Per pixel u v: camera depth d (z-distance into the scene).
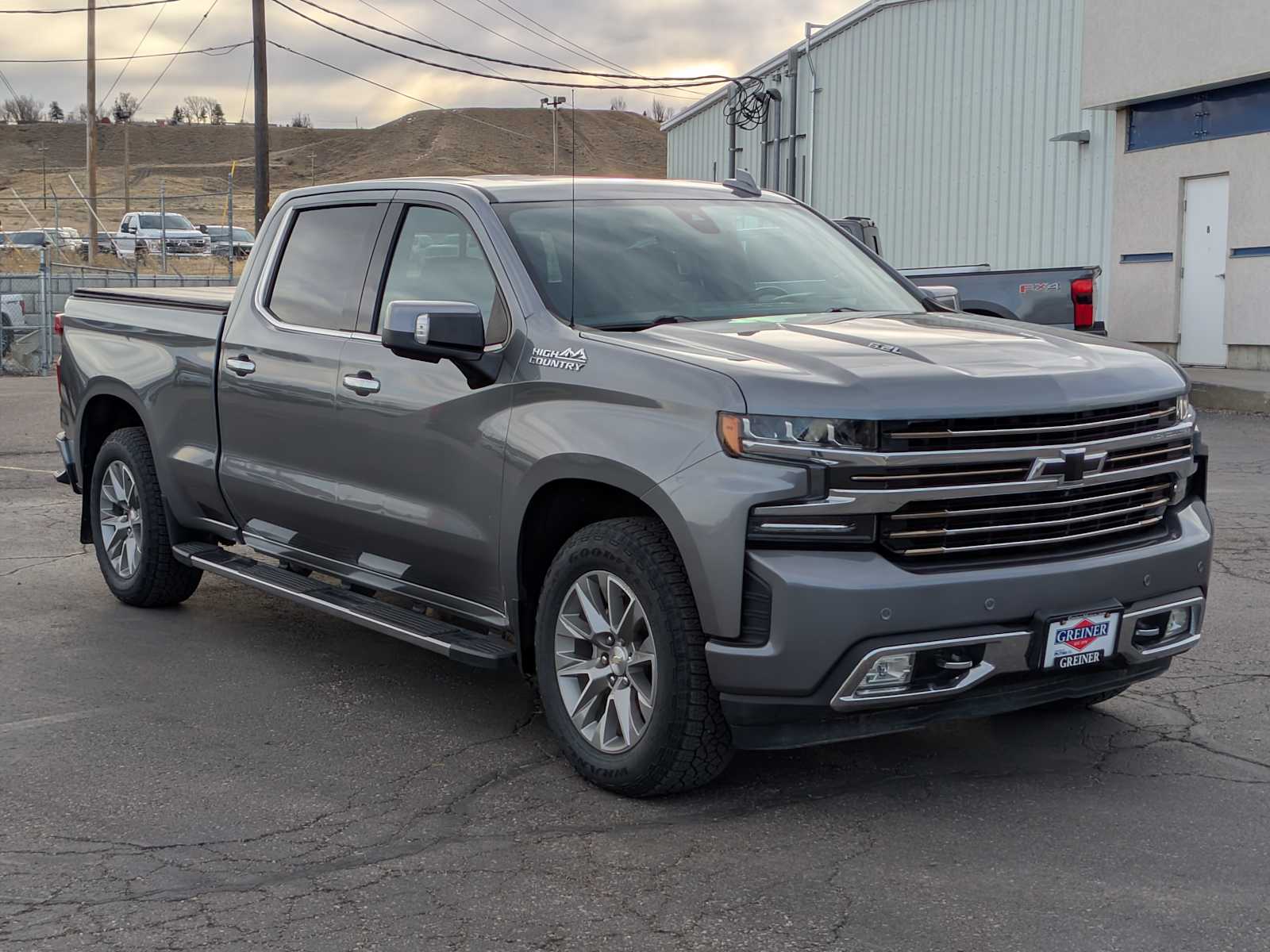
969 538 4.02
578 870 3.82
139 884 3.78
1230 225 18.64
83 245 46.69
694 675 4.12
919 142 24.39
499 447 4.66
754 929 3.44
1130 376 4.32
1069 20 21.28
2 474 11.63
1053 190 21.78
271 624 6.77
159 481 6.69
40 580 7.73
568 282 4.88
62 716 5.31
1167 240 19.69
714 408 4.00
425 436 4.99
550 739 5.02
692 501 3.99
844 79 26.27
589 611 4.43
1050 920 3.46
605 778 4.38
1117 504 4.32
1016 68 22.30
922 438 3.91
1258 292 18.28
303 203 6.04
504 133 100.94
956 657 3.98
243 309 6.13
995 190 22.91
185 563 6.78
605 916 3.53
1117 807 4.24
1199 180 19.19
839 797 4.37
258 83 32.94
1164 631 4.44
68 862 3.93
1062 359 4.33
